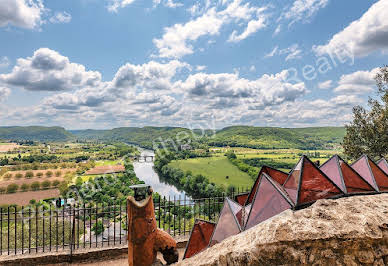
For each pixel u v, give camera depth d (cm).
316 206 229
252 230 233
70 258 608
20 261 584
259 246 206
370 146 1337
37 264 593
